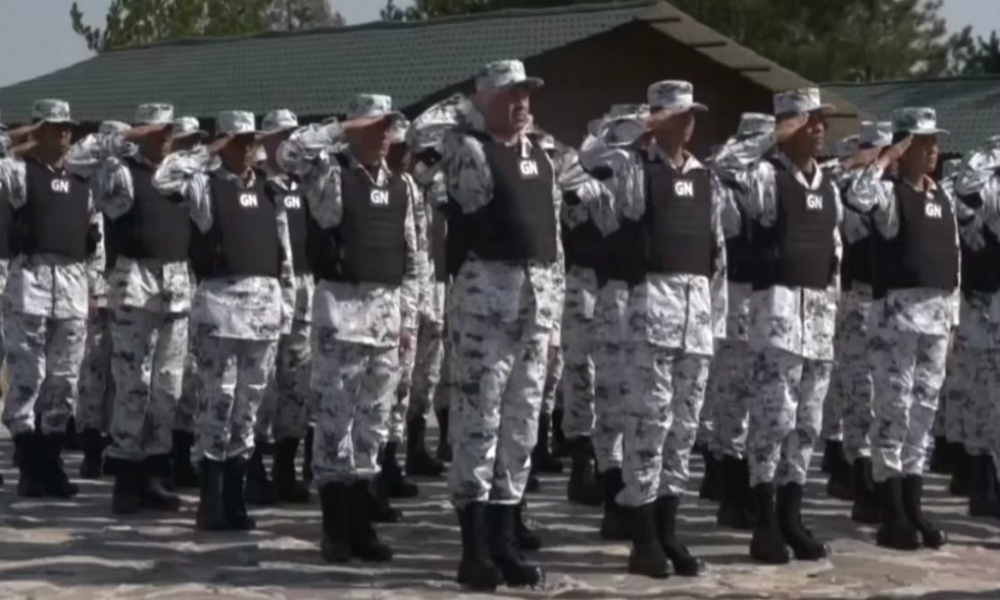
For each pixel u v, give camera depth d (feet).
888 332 37.88
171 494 40.83
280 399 41.45
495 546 32.24
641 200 32.83
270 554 35.14
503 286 31.17
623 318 33.09
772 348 34.99
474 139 31.24
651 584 33.01
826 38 138.51
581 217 39.22
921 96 98.07
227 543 36.32
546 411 47.78
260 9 133.69
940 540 38.45
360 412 34.14
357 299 33.42
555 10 74.95
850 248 41.29
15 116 86.12
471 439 31.53
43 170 41.81
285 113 40.60
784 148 35.60
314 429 34.71
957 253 38.42
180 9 128.16
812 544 36.22
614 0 84.23
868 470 41.55
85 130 77.10
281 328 38.06
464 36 75.10
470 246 31.32
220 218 36.47
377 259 33.40
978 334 41.91
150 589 31.55
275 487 42.06
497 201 31.04
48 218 41.50
